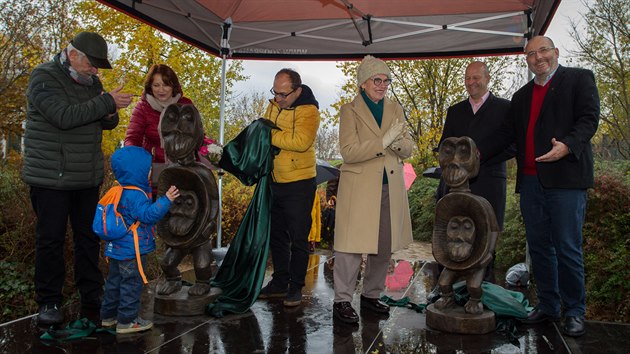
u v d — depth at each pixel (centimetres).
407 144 362
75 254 373
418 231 1217
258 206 397
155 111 418
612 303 549
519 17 589
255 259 393
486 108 431
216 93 1125
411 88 1415
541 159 310
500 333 339
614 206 570
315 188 404
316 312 384
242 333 332
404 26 643
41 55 1047
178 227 370
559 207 330
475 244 340
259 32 688
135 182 320
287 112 386
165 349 299
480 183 434
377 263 382
